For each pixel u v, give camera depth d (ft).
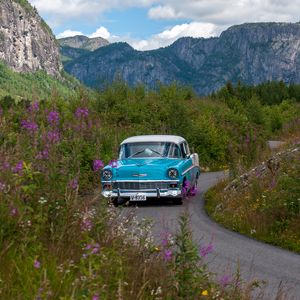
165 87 109.19
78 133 51.93
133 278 16.67
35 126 36.83
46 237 18.45
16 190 18.79
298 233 32.45
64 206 19.61
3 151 23.31
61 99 73.82
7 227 17.28
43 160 23.45
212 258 27.04
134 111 94.38
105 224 20.70
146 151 49.26
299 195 36.06
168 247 18.44
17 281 14.48
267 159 51.90
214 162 90.22
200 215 41.63
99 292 13.37
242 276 23.67
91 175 45.06
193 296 15.17
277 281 23.30
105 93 97.91
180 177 46.29
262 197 38.58
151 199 50.26
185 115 92.68
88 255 15.89
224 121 108.99
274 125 167.63
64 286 14.42
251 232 34.32
